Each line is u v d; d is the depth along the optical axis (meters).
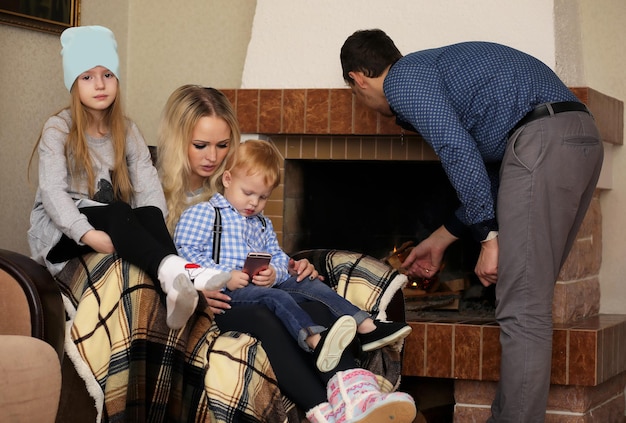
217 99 2.80
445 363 3.07
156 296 2.21
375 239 3.85
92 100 2.57
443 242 3.16
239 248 2.59
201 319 2.30
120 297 2.20
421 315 3.37
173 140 2.74
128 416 2.16
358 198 3.85
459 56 2.73
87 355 2.15
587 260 3.47
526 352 2.63
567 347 2.98
